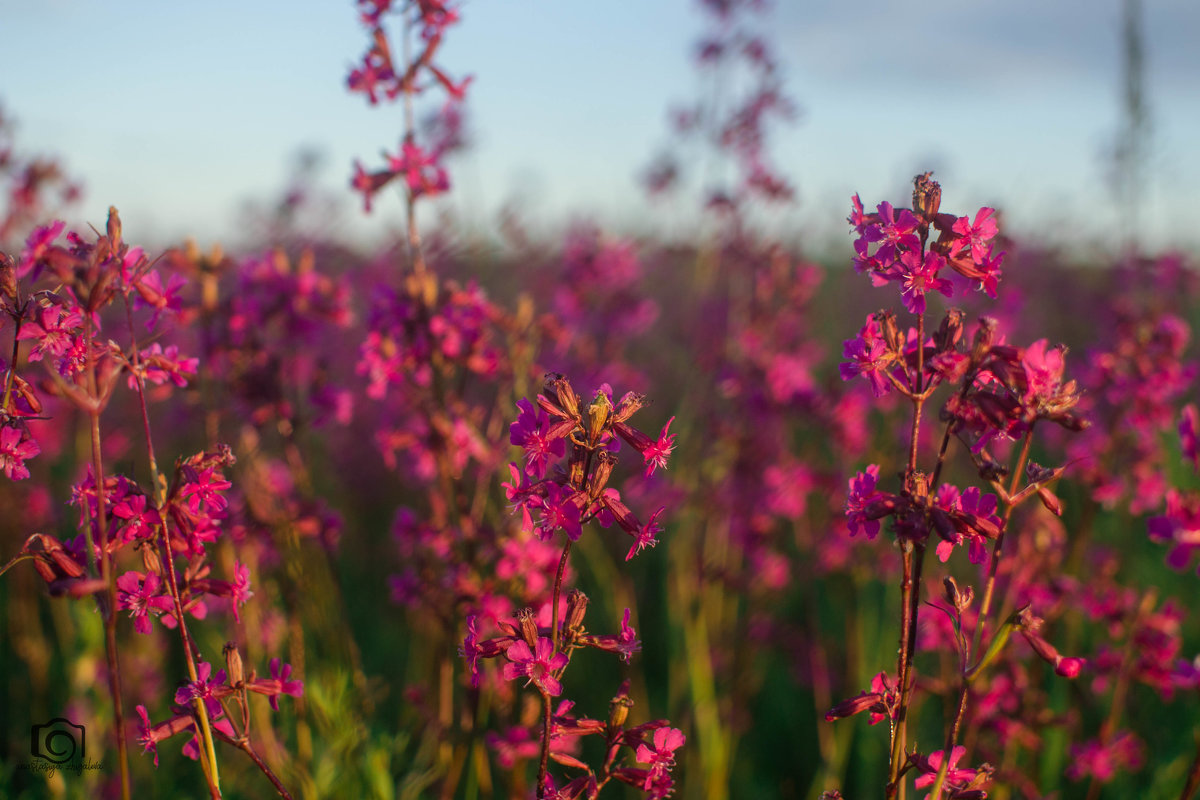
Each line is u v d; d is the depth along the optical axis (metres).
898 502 0.68
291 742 0.90
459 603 0.85
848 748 1.11
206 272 0.91
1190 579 1.30
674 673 1.16
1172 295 1.52
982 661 0.69
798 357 1.34
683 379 1.57
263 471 0.93
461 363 0.90
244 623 0.90
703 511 1.21
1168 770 0.92
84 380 0.67
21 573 1.15
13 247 1.23
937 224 0.69
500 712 0.85
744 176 1.45
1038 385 0.68
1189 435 0.65
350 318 0.96
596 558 1.23
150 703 1.03
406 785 0.85
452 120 1.43
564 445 0.68
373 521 1.53
